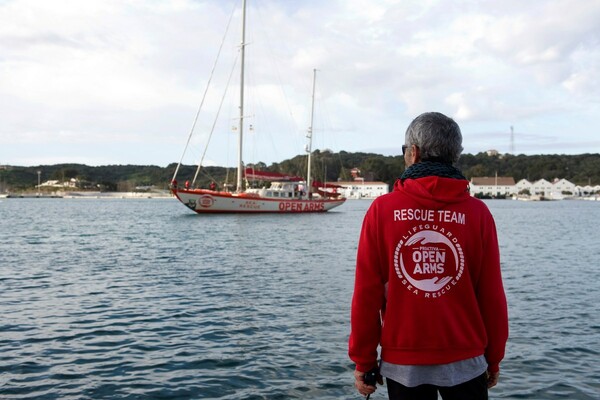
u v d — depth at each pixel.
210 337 8.61
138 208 92.25
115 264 18.02
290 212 58.56
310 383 6.54
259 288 13.10
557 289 13.18
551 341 8.39
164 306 10.97
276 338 8.52
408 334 2.71
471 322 2.75
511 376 6.80
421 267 2.70
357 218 54.56
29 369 7.03
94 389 6.34
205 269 16.67
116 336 8.68
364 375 2.90
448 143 2.87
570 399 6.06
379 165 187.25
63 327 9.25
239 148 56.25
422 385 2.74
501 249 24.31
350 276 15.15
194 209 52.53
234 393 6.23
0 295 12.25
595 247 25.34
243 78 56.03
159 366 7.17
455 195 2.72
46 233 33.72
